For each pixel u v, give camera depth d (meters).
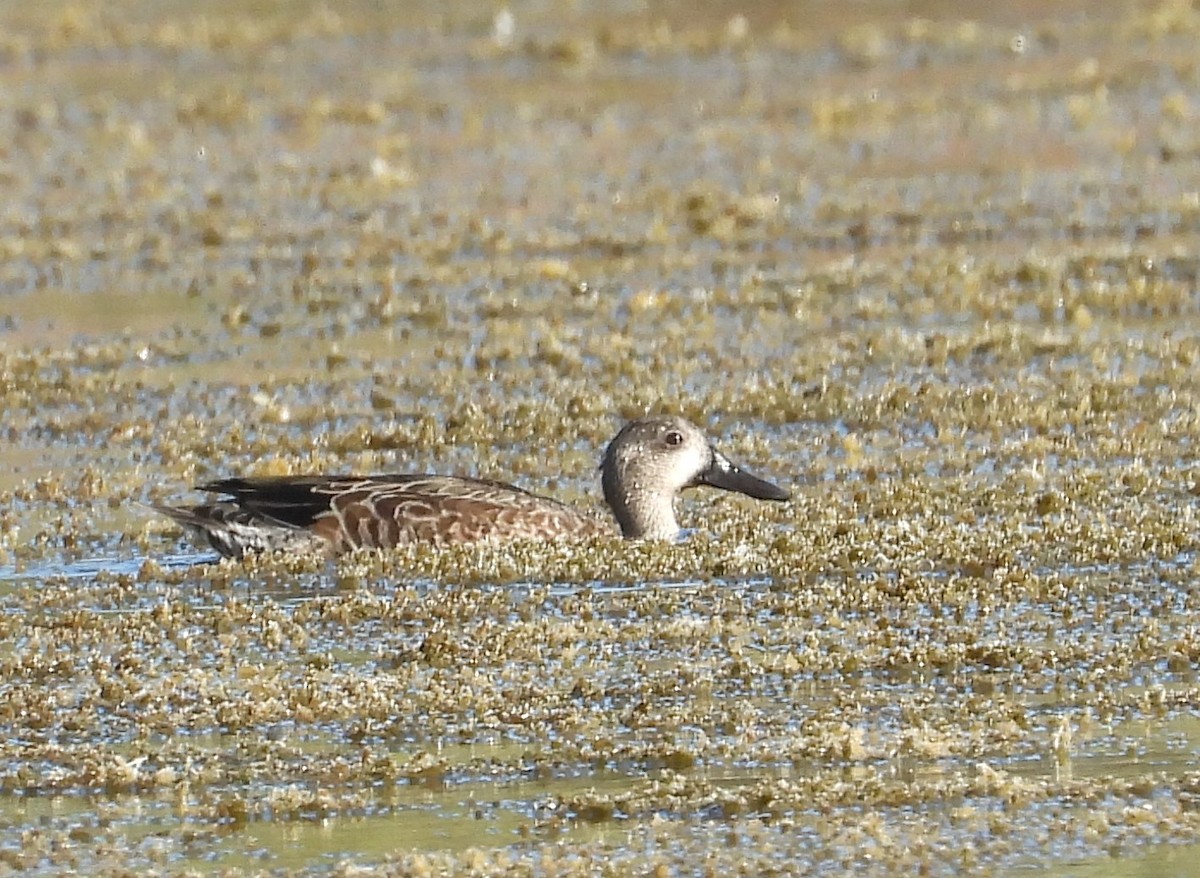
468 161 30.38
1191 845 9.92
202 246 26.17
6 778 11.00
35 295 24.19
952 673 12.23
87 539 15.58
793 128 31.59
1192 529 14.68
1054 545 14.48
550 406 18.75
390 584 14.29
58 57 38.28
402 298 23.19
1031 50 36.00
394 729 11.59
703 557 14.48
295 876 9.74
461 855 9.92
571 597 13.81
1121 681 12.04
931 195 27.36
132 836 10.27
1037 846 9.94
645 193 27.97
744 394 18.89
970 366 19.84
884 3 39.97
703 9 40.22
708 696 11.95
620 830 10.21
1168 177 27.56
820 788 10.57
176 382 20.25
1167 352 19.77
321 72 36.44
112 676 12.55
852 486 16.36
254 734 11.60
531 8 41.19
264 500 15.07
